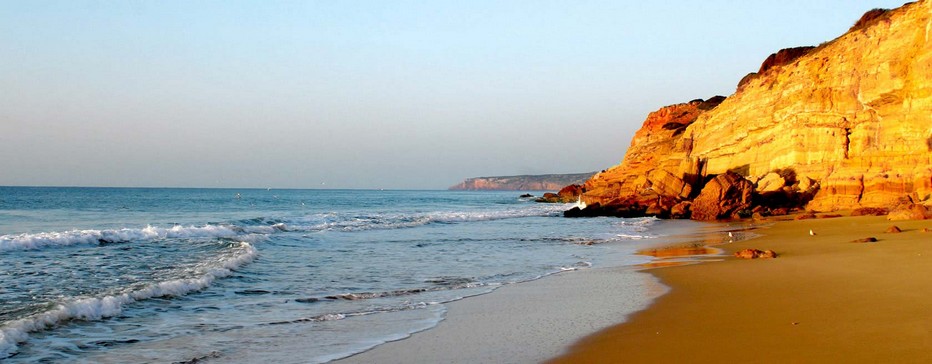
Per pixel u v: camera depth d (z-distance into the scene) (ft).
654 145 265.75
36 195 388.78
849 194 139.44
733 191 151.43
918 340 27.66
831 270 51.52
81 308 37.50
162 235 91.45
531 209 236.84
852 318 32.63
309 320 37.81
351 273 58.70
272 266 62.69
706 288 46.32
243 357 29.73
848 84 153.79
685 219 151.53
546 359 28.66
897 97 133.08
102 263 60.90
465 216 166.50
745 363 26.05
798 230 100.89
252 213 196.54
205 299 44.14
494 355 29.60
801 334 30.04
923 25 128.36
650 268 60.70
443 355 29.84
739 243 84.58
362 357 29.71
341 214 184.03
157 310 40.06
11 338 31.63
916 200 118.62
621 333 32.94
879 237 76.64
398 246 86.33
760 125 183.62
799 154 162.50
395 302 43.93
